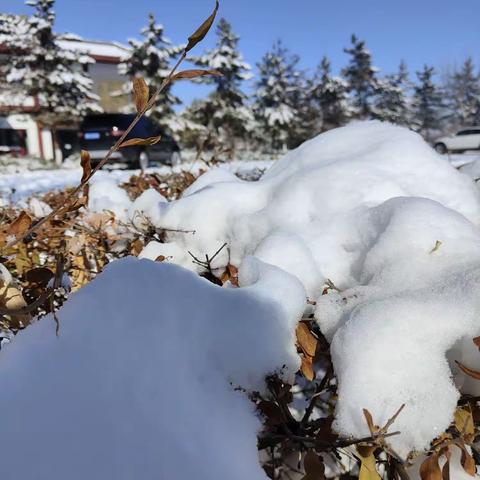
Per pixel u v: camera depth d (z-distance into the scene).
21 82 26.48
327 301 1.14
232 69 31.52
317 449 1.05
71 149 29.66
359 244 1.38
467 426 0.89
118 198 2.78
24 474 0.81
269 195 1.82
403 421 0.87
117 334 0.96
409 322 0.93
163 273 1.06
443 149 24.83
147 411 0.87
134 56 27.84
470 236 1.16
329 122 40.22
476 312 0.92
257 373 0.98
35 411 0.87
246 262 1.25
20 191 6.39
